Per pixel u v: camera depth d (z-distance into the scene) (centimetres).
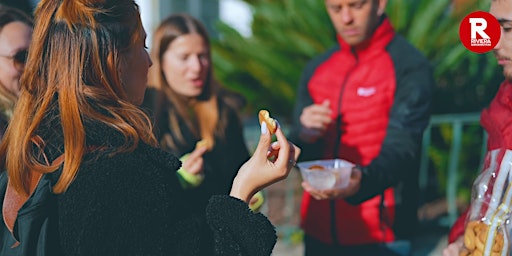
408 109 277
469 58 530
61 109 156
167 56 315
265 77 583
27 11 277
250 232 155
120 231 146
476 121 510
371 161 271
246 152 331
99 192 148
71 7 160
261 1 609
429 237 513
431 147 554
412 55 284
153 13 969
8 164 165
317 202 304
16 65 246
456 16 544
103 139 154
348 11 281
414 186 295
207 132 314
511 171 186
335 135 294
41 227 155
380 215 288
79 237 147
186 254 149
